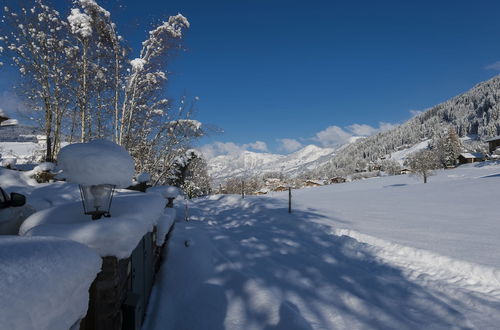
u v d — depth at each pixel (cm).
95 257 198
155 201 409
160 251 589
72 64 1270
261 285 487
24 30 1169
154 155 1633
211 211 1630
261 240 832
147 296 433
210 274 540
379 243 748
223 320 393
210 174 4344
